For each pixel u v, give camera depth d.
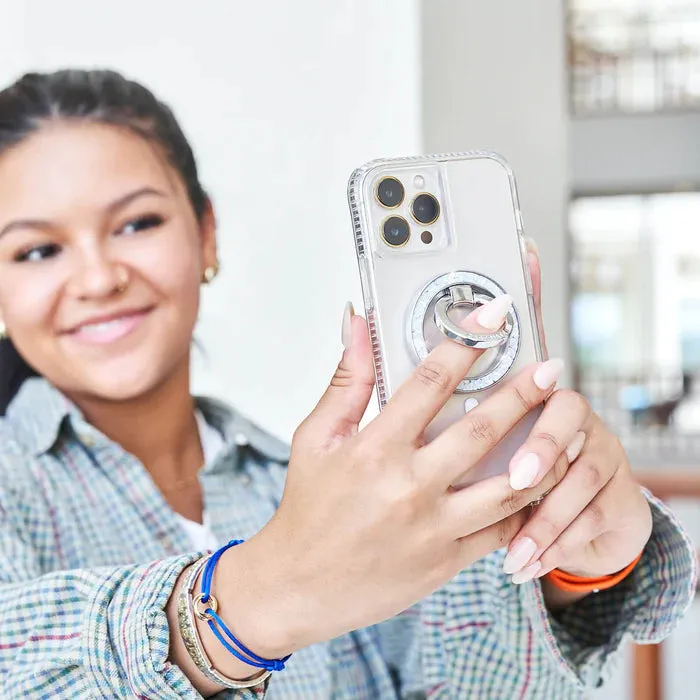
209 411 0.98
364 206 0.51
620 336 7.92
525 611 0.71
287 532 0.44
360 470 0.42
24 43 1.08
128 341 0.92
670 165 6.80
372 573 0.43
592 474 0.49
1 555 0.75
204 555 0.54
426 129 1.63
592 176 6.88
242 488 0.93
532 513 0.49
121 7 1.12
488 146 1.65
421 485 0.42
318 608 0.44
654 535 0.61
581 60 6.80
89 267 0.91
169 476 0.93
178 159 0.98
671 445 6.41
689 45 6.77
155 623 0.49
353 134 1.21
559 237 1.74
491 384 0.50
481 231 0.53
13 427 0.84
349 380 0.49
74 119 0.91
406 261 0.51
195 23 1.14
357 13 1.21
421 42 1.62
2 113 0.90
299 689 0.77
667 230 7.68
